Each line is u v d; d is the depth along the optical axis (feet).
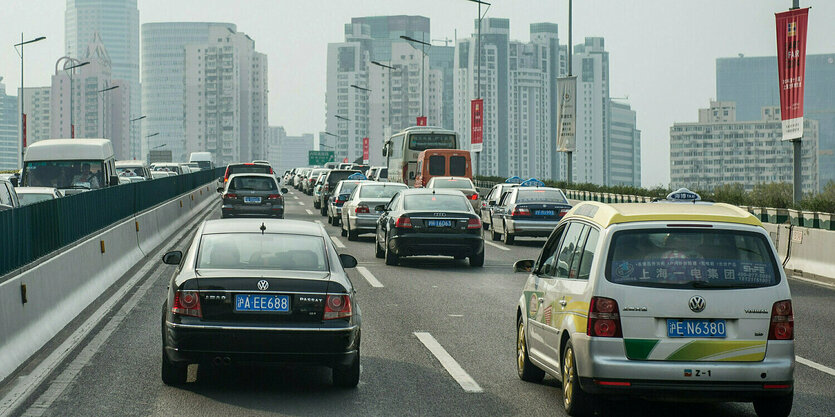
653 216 37.96
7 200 92.48
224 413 39.68
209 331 41.42
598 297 37.11
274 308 42.01
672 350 36.47
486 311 72.79
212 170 313.12
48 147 157.89
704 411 41.60
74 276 70.23
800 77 119.65
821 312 75.25
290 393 43.93
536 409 40.98
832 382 48.03
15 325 50.90
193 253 44.88
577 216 43.14
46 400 41.83
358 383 46.32
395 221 108.06
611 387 36.60
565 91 213.25
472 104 281.74
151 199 156.76
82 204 95.96
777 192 160.76
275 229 47.52
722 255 37.29
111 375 47.60
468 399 43.04
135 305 73.61
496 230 152.56
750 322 36.68
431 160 239.91
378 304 76.28
